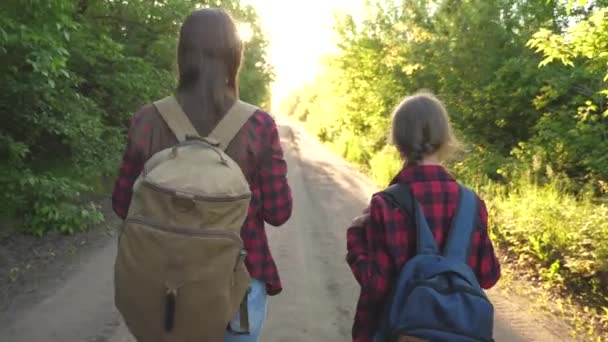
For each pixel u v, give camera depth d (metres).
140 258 1.65
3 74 7.30
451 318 1.76
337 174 16.62
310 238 8.18
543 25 11.02
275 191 2.00
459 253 1.93
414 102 2.13
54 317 4.69
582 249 5.74
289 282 6.02
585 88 9.39
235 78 2.01
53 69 6.24
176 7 12.34
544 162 9.76
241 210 1.73
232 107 1.94
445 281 1.85
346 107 23.27
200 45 1.92
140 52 13.20
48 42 6.29
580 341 4.50
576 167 9.62
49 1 6.32
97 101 11.30
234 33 1.97
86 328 4.48
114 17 12.17
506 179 10.52
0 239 6.75
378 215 1.99
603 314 5.10
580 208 7.03
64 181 7.74
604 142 8.94
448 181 2.06
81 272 6.02
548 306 5.32
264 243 2.04
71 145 9.05
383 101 18.27
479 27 13.41
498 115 12.19
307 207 10.88
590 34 6.75
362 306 2.05
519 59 11.33
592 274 5.45
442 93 14.13
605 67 7.48
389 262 1.97
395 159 14.45
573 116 9.58
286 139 33.72
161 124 1.91
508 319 4.97
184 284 1.63
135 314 1.69
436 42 14.48
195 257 1.63
